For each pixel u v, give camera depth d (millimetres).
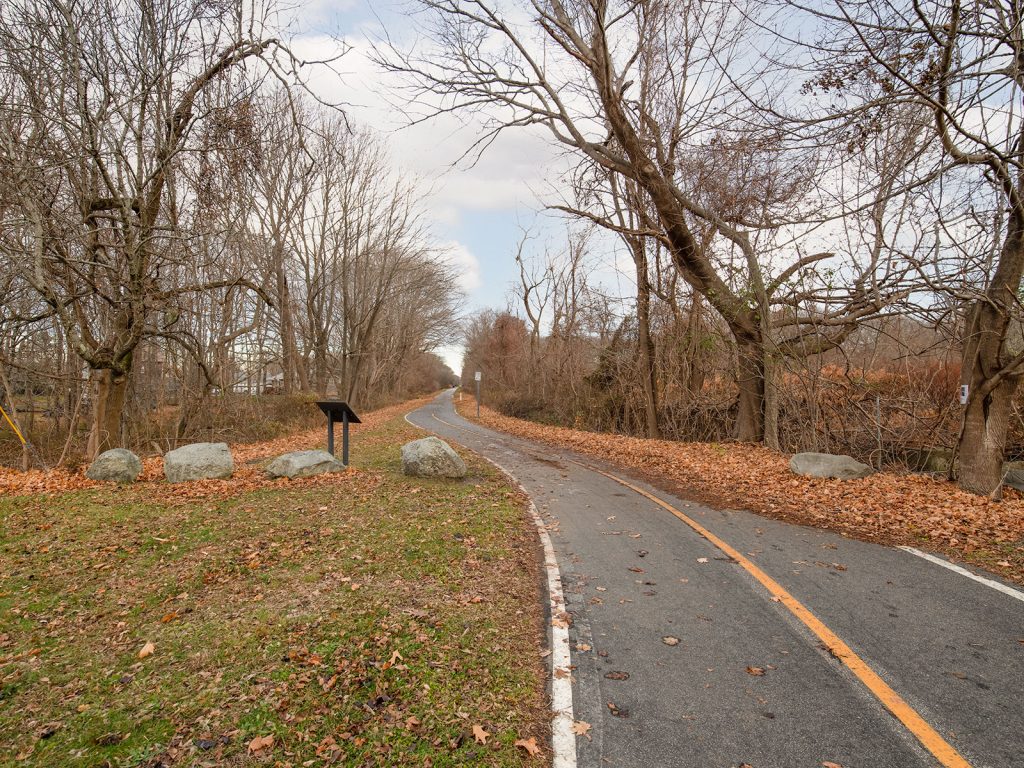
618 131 12750
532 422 29719
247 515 7832
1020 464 10266
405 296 43375
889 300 11484
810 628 4363
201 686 3572
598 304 24484
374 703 3352
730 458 13742
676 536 7016
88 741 3053
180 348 20547
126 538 6738
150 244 13336
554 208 14891
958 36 8086
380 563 5781
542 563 6004
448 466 10828
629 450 16031
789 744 2990
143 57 12266
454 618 4488
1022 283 9414
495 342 48562
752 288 14312
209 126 12523
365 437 20812
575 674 3707
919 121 9344
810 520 7773
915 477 10836
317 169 23625
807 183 11898
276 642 4105
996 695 3428
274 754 2922
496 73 13039
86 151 11633
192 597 5023
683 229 14336
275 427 23641
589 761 2867
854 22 7469
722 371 18500
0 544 6484
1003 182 8422
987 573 5555
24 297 17453
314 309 34125
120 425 15750
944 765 2826
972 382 9219
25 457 13836
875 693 3461
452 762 2857
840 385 13711
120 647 4125
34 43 11180
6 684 3645
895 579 5422
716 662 3859
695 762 2855
